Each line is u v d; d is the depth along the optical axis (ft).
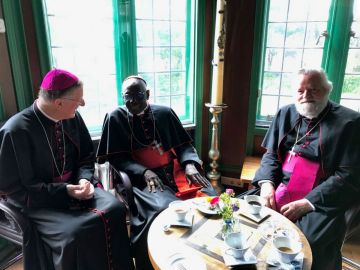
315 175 5.30
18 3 5.89
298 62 7.70
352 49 7.17
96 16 6.97
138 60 7.63
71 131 5.44
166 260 3.53
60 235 4.30
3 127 4.71
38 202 4.76
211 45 7.91
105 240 4.62
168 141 6.44
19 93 6.24
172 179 6.21
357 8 6.88
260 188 5.77
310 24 7.35
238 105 7.88
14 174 4.67
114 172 6.03
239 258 3.48
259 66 7.66
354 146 4.99
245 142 8.14
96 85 7.43
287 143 5.78
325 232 4.52
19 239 4.75
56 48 6.75
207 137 8.72
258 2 7.02
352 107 7.58
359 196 4.90
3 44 5.92
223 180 8.62
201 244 3.82
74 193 4.75
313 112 5.25
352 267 5.69
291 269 3.32
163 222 4.28
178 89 8.43
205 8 7.57
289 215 4.81
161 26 7.66
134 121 6.29
